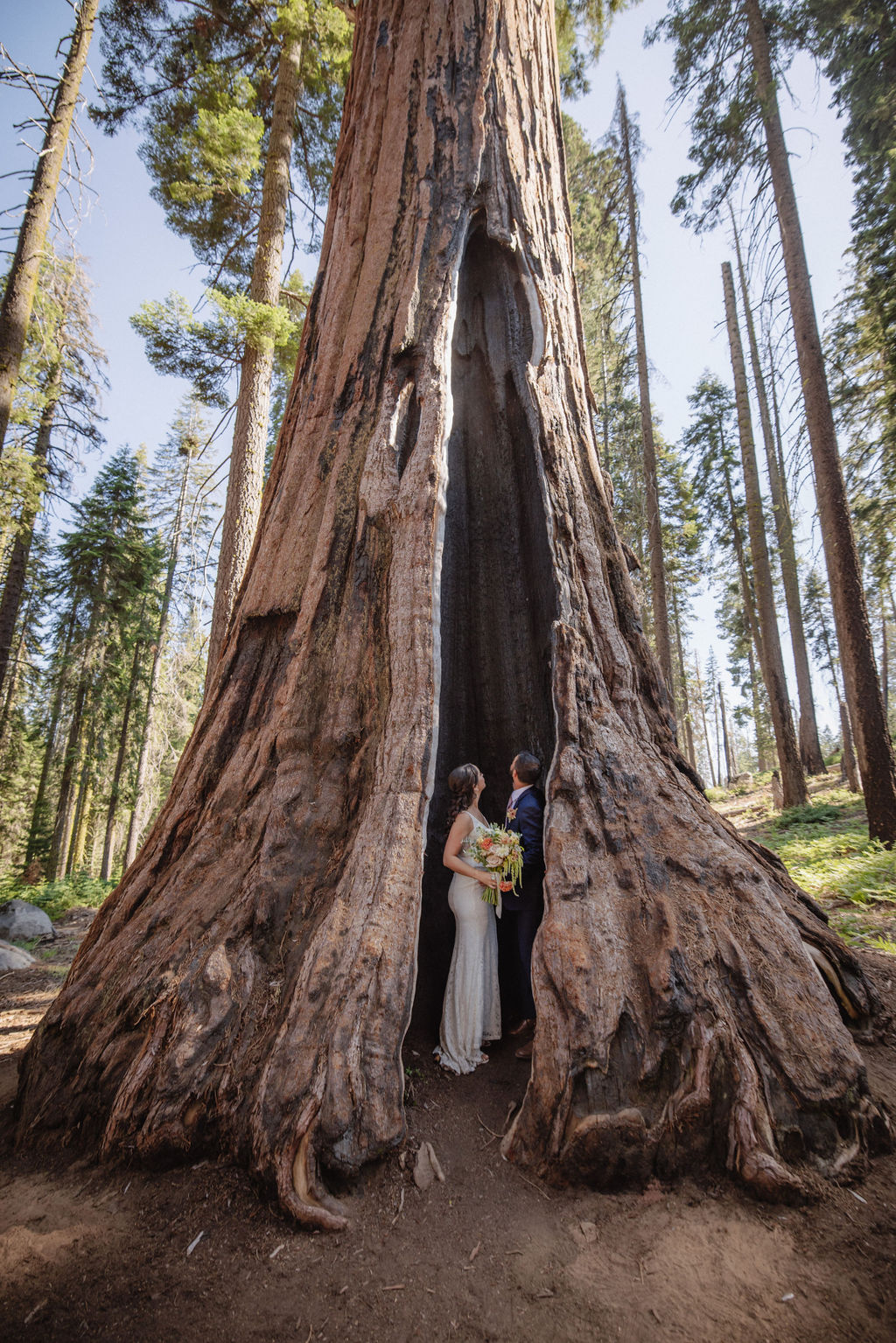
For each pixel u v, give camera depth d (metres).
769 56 12.03
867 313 13.90
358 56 6.52
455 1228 2.57
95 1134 3.07
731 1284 2.24
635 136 18.78
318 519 4.89
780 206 11.73
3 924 11.23
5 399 8.57
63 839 24.14
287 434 5.56
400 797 3.57
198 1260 2.44
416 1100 3.41
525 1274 2.35
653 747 4.23
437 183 5.37
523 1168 2.88
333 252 5.87
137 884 4.02
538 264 5.51
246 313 9.77
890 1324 2.06
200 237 13.10
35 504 13.25
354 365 5.16
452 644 5.04
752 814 19.14
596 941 3.20
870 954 5.45
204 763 4.39
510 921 4.62
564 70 13.40
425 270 5.08
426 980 4.25
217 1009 3.17
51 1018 3.54
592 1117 2.76
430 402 4.57
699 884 3.43
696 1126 2.73
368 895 3.33
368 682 4.13
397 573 4.14
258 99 13.12
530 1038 4.16
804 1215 2.49
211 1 11.70
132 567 25.78
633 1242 2.45
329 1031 2.95
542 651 4.91
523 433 5.25
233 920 3.50
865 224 13.05
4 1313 2.22
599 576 4.68
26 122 9.00
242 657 4.76
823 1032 2.94
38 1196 2.82
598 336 21.33
